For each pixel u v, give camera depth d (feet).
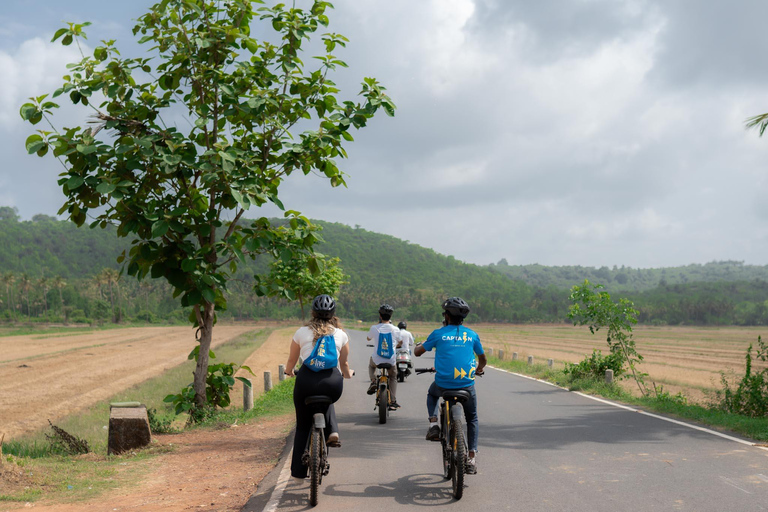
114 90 34.47
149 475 24.61
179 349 178.81
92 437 44.42
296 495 19.48
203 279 34.12
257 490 20.59
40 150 32.01
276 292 41.81
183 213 34.30
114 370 113.29
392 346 35.63
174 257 35.01
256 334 274.57
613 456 24.63
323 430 18.75
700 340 278.46
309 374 18.49
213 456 28.04
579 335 331.77
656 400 43.16
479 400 45.27
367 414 39.01
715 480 20.45
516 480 21.06
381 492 19.81
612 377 53.78
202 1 37.01
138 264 35.53
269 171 39.37
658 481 20.49
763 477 20.76
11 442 42.60
